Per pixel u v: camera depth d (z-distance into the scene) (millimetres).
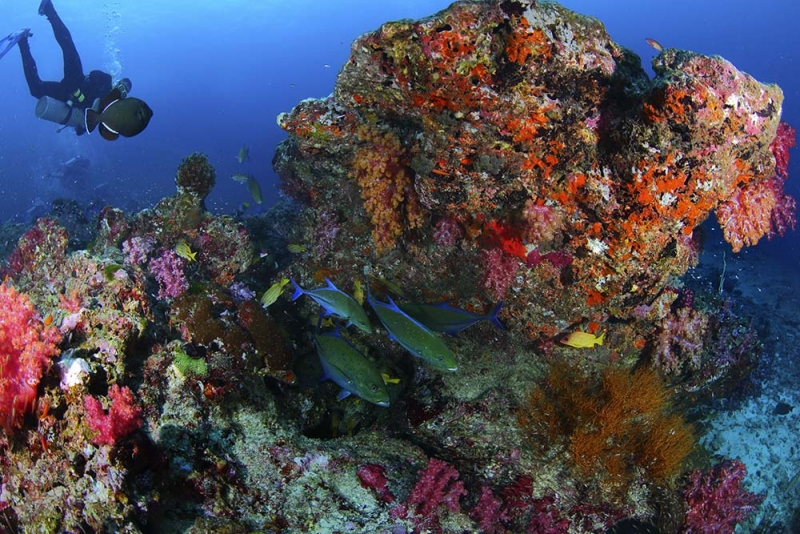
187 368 3762
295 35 80625
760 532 5875
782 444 6449
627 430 4293
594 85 3734
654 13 91062
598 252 4246
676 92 3324
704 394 6066
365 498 3592
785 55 84000
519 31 3482
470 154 4109
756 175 4129
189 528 3205
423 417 4539
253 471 3621
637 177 3730
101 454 3051
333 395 4707
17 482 3166
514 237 4453
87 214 13117
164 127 55000
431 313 3805
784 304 10344
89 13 64312
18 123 49156
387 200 4871
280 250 7324
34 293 5137
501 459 4199
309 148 5246
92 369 3432
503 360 5039
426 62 3656
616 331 5027
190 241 5949
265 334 4336
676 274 4602
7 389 3137
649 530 4520
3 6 59000
